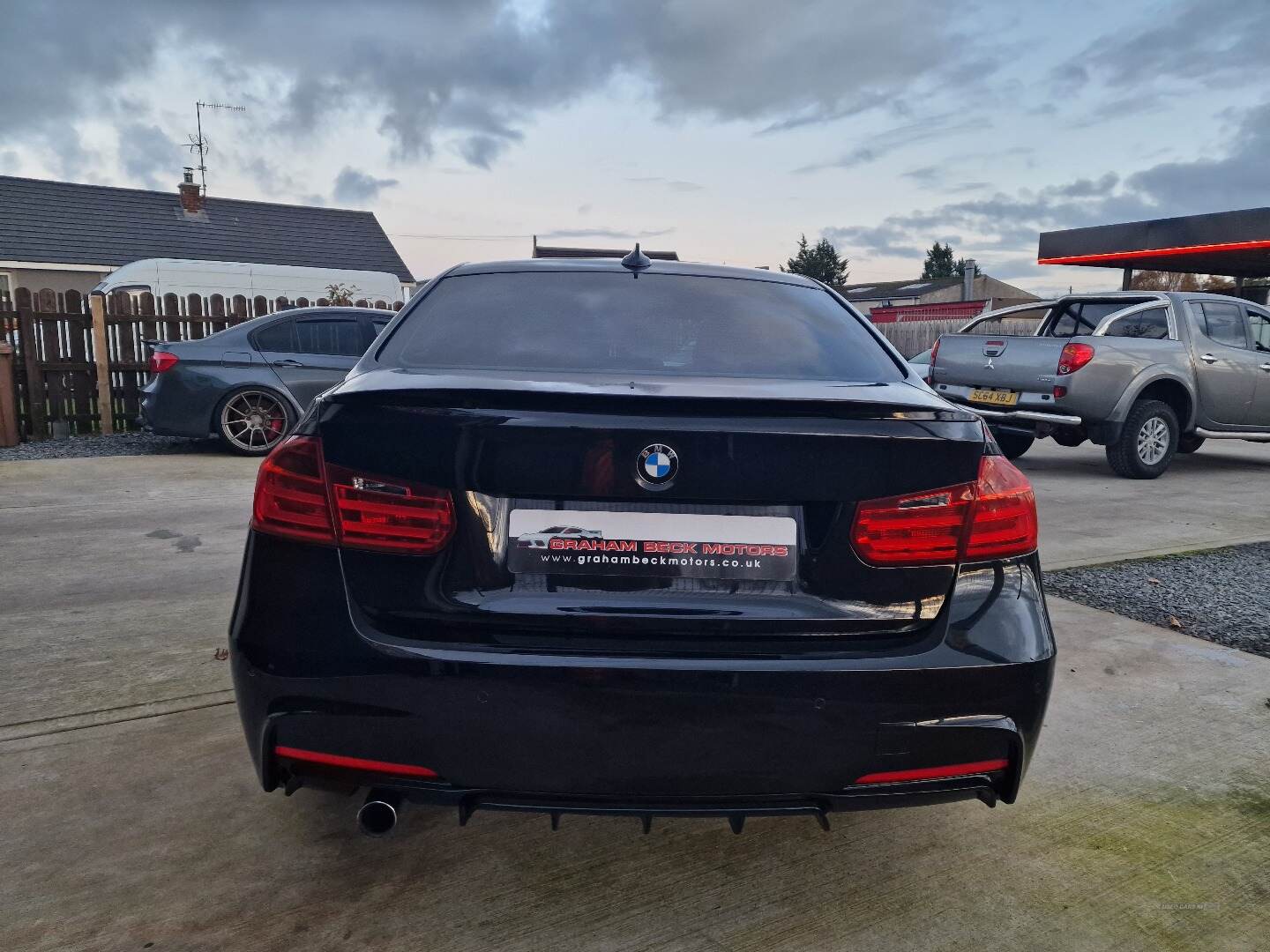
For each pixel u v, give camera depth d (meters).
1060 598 4.26
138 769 2.46
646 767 1.63
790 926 1.89
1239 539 5.58
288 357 8.39
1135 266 18.52
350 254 27.45
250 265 14.95
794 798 1.68
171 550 4.81
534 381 1.93
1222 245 15.05
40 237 23.33
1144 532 5.76
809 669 1.63
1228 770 2.59
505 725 1.61
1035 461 9.10
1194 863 2.14
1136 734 2.82
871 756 1.66
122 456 8.34
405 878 2.01
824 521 1.70
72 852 2.07
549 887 2.00
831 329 2.46
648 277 2.59
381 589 1.67
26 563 4.51
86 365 9.91
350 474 1.68
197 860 2.05
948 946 1.84
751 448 1.65
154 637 3.46
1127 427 7.68
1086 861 2.14
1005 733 1.70
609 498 1.66
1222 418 8.15
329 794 2.36
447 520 1.66
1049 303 8.85
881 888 2.03
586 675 1.60
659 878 2.05
